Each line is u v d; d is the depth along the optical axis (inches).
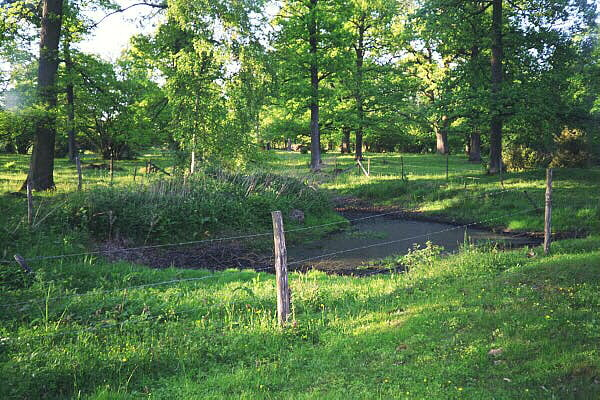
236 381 191.3
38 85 728.3
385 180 1011.3
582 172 881.5
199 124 737.0
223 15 711.7
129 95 949.2
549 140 997.2
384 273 452.8
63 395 185.0
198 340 235.1
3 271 334.0
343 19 1274.6
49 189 692.1
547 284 298.2
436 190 872.3
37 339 226.4
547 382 169.2
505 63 981.2
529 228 635.5
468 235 629.6
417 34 1154.0
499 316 242.2
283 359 215.5
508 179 873.5
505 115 902.4
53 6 729.0
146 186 611.5
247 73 732.7
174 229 549.6
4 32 744.3
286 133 1386.6
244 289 313.1
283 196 711.1
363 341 231.9
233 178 720.3
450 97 923.4
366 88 1327.5
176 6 716.7
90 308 280.8
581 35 911.0
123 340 234.7
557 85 908.0
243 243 563.2
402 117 1408.7
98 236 504.1
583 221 613.6
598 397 151.9
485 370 185.8
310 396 173.3
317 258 524.4
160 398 181.5
